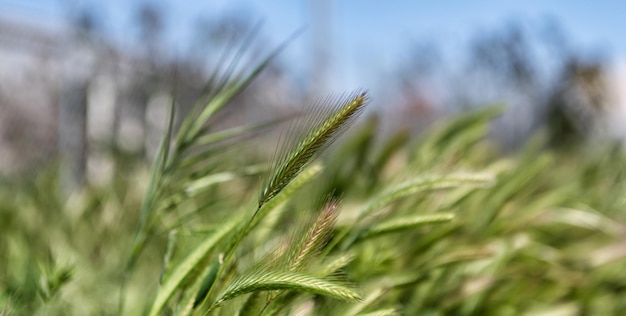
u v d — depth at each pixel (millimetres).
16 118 5109
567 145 4246
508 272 1688
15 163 4820
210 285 980
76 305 1684
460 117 1945
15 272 1771
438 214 1155
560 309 1632
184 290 1068
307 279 816
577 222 2004
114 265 2029
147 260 2041
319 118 784
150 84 5094
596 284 1834
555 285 1715
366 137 1883
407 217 1166
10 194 2955
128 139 4203
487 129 1977
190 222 1677
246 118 5863
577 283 1744
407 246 1555
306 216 951
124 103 5086
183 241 1528
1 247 2016
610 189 2633
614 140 3295
